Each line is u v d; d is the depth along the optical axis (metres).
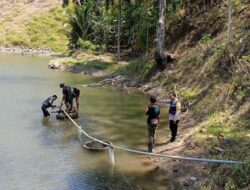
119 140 15.93
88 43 48.81
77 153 14.44
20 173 12.59
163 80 26.66
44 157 14.01
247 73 16.84
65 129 17.52
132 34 42.06
